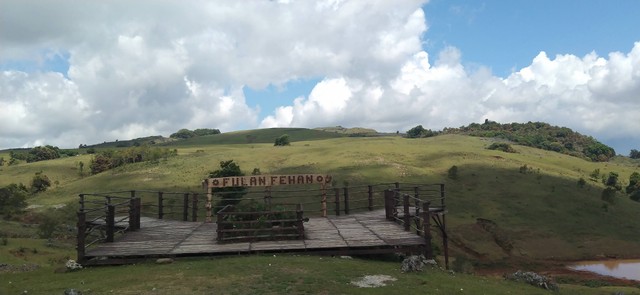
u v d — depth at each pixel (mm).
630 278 43500
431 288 10602
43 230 41188
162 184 79062
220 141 166125
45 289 10609
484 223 62219
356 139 140000
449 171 84875
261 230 15164
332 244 14352
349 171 85250
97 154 107375
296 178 20750
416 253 14312
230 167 49438
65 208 66938
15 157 132375
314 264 12367
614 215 70250
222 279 10859
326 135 179875
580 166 109875
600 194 80562
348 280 10883
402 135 196375
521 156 109625
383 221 18953
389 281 10961
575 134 178375
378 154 101125
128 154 103562
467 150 110188
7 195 62781
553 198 75312
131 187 78625
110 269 12805
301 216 15461
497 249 55219
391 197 19391
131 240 15727
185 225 19172
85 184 84500
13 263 21656
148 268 12383
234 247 14250
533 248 56094
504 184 81312
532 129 184875
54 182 92250
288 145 126750
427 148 112375
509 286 12406
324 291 9945
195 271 11688
